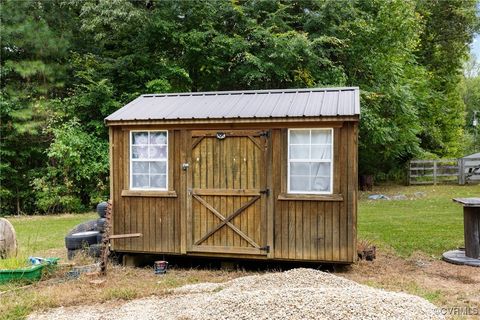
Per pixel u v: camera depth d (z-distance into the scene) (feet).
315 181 20.34
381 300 13.71
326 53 50.26
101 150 45.98
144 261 23.65
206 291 16.83
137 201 22.58
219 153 21.42
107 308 15.31
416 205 43.86
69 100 46.85
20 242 28.81
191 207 21.75
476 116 105.19
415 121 60.13
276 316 12.76
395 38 52.47
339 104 20.77
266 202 20.79
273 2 50.65
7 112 44.62
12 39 45.57
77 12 50.60
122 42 49.60
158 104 24.26
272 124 20.66
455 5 71.41
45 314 14.84
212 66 49.39
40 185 44.34
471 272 20.24
